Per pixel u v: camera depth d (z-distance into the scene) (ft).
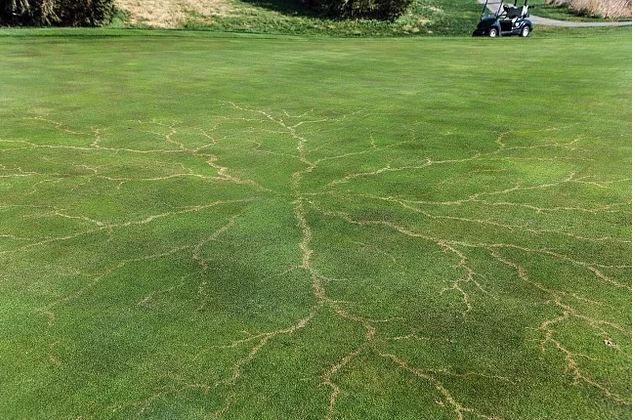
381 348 8.63
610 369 8.15
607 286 10.28
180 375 8.07
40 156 17.21
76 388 7.82
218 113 22.72
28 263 11.09
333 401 7.57
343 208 13.67
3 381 7.96
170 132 19.98
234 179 15.53
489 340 8.82
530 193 14.53
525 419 7.28
